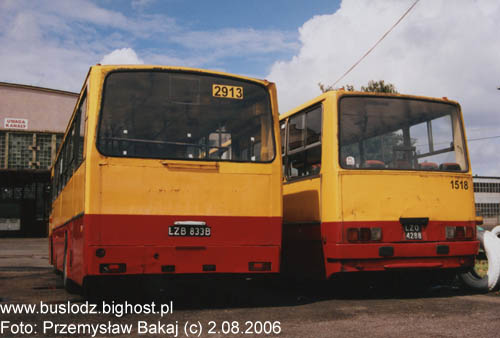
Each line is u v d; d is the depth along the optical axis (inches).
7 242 1263.5
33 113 1541.6
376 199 313.0
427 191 323.6
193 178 279.9
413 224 316.2
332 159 317.1
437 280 352.8
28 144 1531.7
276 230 290.7
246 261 282.0
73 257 318.7
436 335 208.2
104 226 262.4
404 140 335.3
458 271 333.7
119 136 274.4
